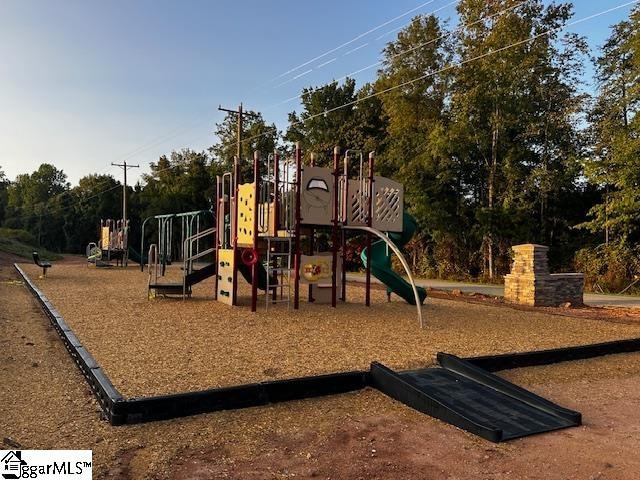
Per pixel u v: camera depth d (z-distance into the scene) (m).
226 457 3.42
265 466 3.30
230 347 6.67
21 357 5.99
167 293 12.55
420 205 23.42
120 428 3.85
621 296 16.59
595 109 19.36
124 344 6.68
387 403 4.65
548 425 4.19
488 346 7.14
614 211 17.23
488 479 3.21
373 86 30.27
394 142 25.64
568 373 6.03
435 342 7.36
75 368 5.53
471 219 24.05
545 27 20.20
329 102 38.81
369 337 7.64
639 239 19.28
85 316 8.97
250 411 4.34
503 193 22.16
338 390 4.90
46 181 80.50
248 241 10.63
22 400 4.43
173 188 42.94
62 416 4.07
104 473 3.13
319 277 11.07
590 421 4.36
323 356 6.26
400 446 3.69
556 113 20.88
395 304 12.12
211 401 4.28
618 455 3.63
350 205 11.23
